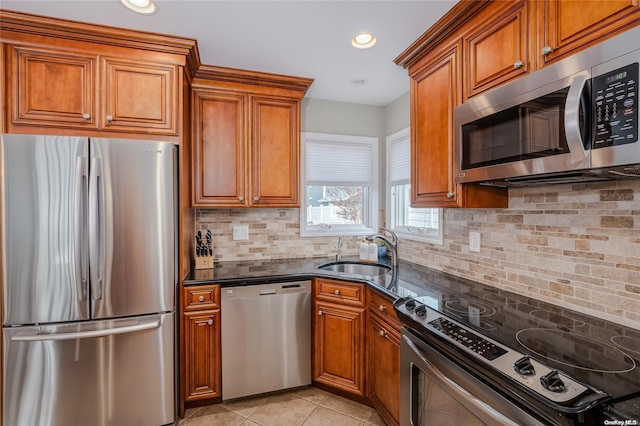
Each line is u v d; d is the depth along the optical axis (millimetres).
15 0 1587
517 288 1727
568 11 1154
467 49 1634
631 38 908
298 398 2277
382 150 3195
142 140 1902
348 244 3082
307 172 2967
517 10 1349
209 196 2410
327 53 2137
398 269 2426
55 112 1856
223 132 2441
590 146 1007
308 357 2328
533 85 1197
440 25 1738
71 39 1856
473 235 2031
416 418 1494
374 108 3166
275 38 1951
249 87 2488
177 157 2041
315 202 3066
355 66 2330
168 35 1913
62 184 1739
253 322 2197
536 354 1039
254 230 2824
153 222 1903
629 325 1236
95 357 1812
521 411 957
